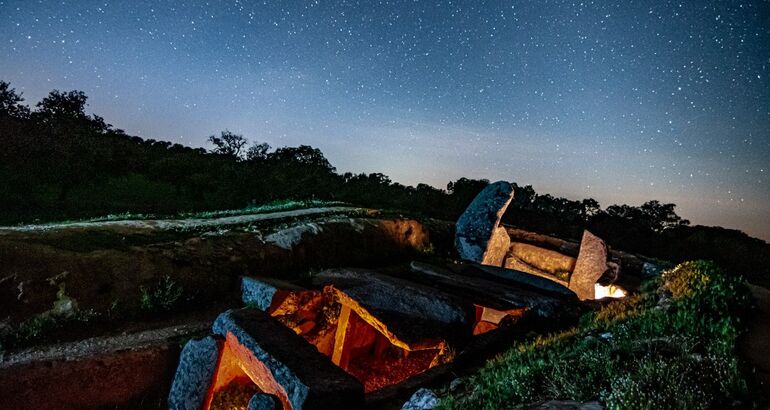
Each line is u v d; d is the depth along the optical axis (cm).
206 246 944
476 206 1611
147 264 816
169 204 2025
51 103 2586
